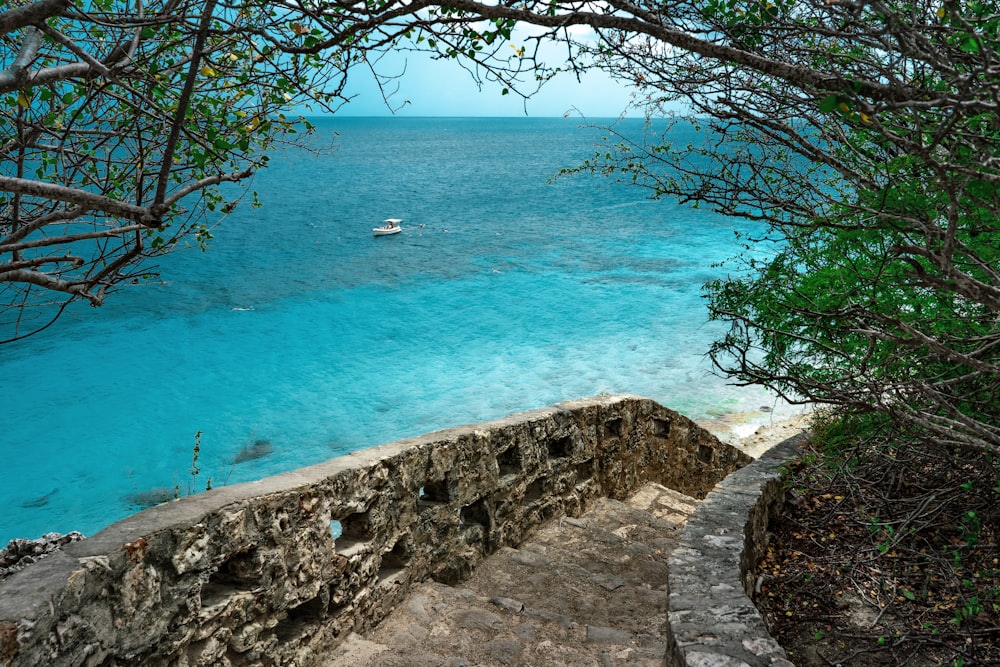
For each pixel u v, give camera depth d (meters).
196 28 3.41
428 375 24.86
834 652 4.62
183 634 3.63
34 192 3.12
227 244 51.25
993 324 3.81
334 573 4.83
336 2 3.18
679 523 8.73
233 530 3.96
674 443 10.68
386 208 72.75
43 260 4.05
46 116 4.18
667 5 2.98
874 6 2.38
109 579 3.20
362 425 20.94
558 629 5.55
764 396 21.75
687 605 4.02
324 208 72.56
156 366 25.98
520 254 47.12
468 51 3.41
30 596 2.80
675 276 39.38
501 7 2.92
